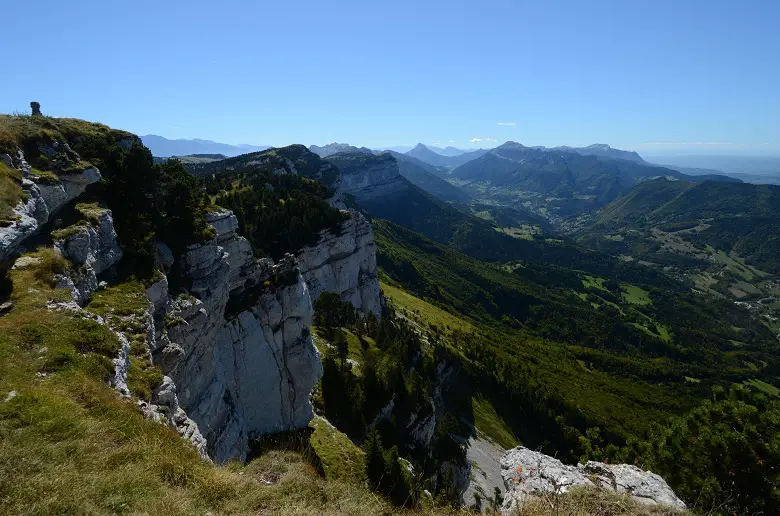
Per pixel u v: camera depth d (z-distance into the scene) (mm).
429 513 18859
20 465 12414
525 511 15422
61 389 16984
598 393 162750
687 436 24266
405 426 68438
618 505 15656
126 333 25969
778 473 19469
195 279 39438
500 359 153750
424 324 160875
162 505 13055
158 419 20562
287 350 53594
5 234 22375
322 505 16656
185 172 46500
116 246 34188
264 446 43625
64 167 34188
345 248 124562
